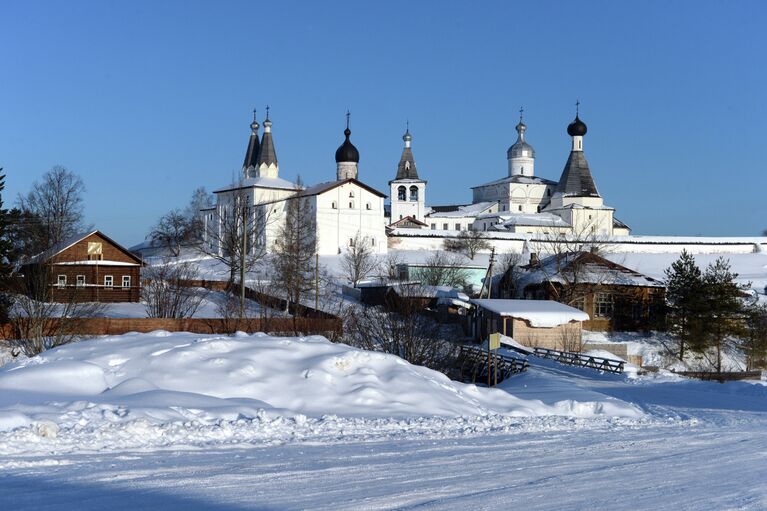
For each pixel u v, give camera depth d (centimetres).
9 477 1110
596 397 2827
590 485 1229
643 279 6794
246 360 2328
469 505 1058
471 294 8075
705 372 4934
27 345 4184
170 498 1026
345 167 14462
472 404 2377
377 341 4659
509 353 4897
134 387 2036
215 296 7050
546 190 16025
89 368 2162
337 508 1012
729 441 1777
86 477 1124
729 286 6109
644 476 1319
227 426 1611
